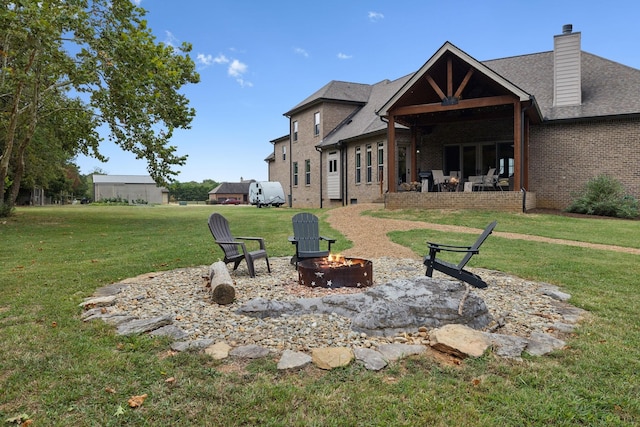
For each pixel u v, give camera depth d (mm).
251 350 3391
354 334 3777
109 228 14102
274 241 10406
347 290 5410
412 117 17234
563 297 5086
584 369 3072
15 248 9469
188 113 15219
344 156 23219
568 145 16156
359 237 10758
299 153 28266
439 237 10250
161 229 13836
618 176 15250
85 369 3035
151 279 6152
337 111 25422
